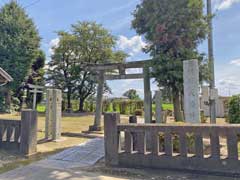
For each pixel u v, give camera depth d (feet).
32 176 17.76
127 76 37.19
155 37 33.17
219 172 16.57
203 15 33.63
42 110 85.81
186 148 17.69
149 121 34.32
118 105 99.60
